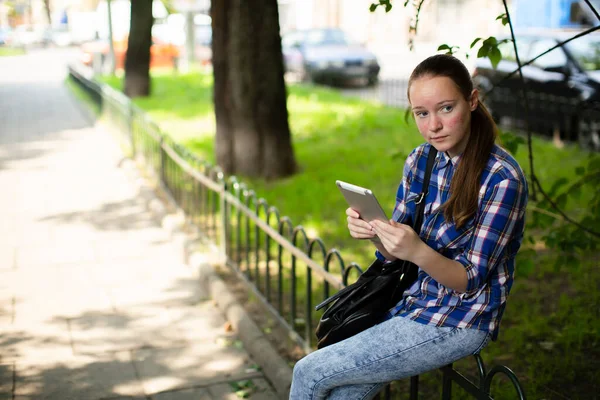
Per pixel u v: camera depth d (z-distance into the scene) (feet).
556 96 34.68
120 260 20.66
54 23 175.94
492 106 37.86
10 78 81.61
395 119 43.98
